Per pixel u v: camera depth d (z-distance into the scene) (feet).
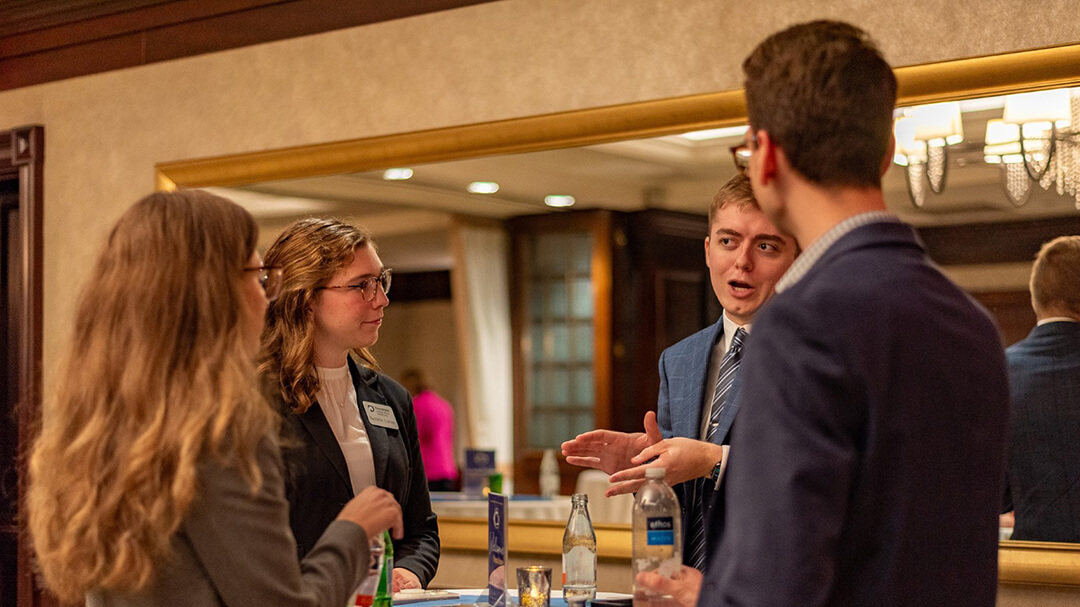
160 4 14.69
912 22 10.48
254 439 5.07
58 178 15.43
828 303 4.06
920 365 4.08
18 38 15.98
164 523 4.87
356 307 8.25
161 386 5.01
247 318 5.42
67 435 5.15
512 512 14.34
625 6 11.89
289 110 13.84
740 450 4.05
